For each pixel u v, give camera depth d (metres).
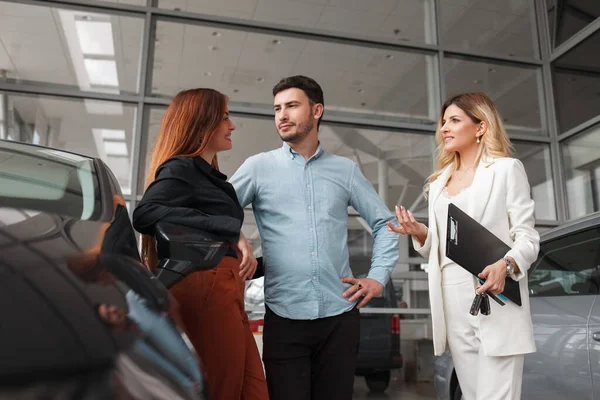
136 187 4.29
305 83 1.83
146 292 0.71
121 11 4.68
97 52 4.54
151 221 1.20
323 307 1.67
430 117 5.23
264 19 5.04
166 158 1.39
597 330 2.15
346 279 1.72
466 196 1.58
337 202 1.81
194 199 1.29
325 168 1.83
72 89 4.40
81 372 0.50
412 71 5.32
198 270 1.03
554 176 5.44
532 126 5.55
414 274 4.41
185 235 1.08
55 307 0.57
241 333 1.25
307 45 5.13
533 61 5.65
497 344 1.42
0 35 4.41
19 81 4.33
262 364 1.57
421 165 5.05
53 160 1.18
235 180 1.82
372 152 5.00
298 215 1.75
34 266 0.64
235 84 4.81
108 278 0.69
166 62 4.70
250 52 4.95
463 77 5.46
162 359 0.59
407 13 5.45
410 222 1.59
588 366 2.16
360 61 5.23
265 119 4.80
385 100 5.15
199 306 1.19
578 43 5.39
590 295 2.29
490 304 1.46
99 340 0.54
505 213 1.54
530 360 2.42
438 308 1.58
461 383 1.57
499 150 1.60
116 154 4.33
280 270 1.71
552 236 2.67
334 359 1.67
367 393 4.08
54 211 0.92
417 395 4.02
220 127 1.46
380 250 1.85
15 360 0.49
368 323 4.25
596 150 5.09
